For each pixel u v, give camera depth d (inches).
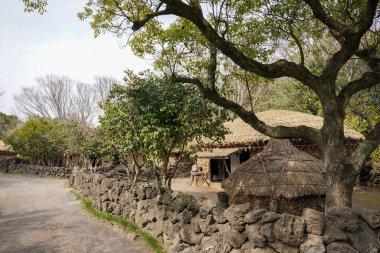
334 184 209.8
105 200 369.4
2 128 1610.5
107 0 282.8
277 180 275.3
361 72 565.3
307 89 764.0
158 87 336.8
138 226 291.1
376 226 144.1
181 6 219.8
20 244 268.1
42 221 350.3
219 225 194.7
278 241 156.2
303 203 269.6
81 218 359.3
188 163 878.4
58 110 1626.5
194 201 222.4
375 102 473.1
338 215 146.8
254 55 318.3
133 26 232.1
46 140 992.2
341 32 208.5
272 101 964.0
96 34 298.0
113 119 355.6
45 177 906.1
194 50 334.0
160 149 329.7
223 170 714.2
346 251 138.4
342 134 216.5
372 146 206.7
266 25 309.0
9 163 1093.1
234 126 665.6
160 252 233.9
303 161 292.8
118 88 353.4
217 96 249.1
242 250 171.6
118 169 783.7
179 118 312.2
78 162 962.1
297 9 289.9
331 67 219.5
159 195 263.7
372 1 197.2
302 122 596.7
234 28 309.3
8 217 379.2
